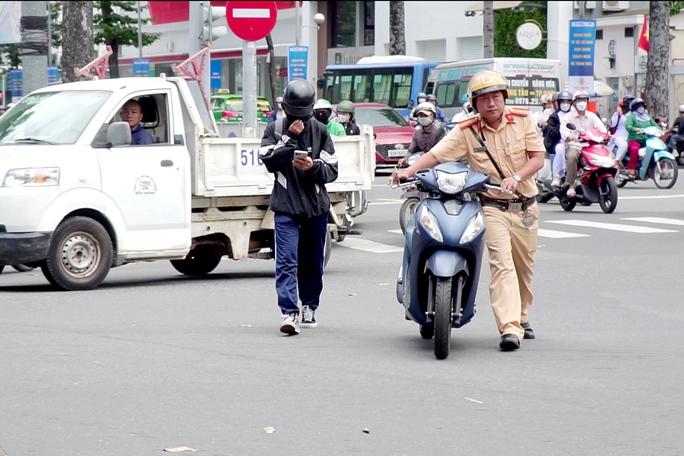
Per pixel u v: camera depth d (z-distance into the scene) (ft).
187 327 66.33
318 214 63.87
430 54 354.74
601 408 47.16
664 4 252.01
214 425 43.68
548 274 91.97
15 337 62.18
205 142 87.15
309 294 66.59
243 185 88.74
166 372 53.21
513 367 55.42
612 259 100.83
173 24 434.71
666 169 179.52
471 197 57.77
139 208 83.46
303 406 46.85
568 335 65.16
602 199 142.72
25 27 133.08
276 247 64.13
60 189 79.87
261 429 43.16
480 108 58.54
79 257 81.56
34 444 40.93
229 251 90.27
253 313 72.38
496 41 320.91
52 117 83.66
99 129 82.23
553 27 310.24
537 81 239.50
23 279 92.89
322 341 62.18
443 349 56.39
